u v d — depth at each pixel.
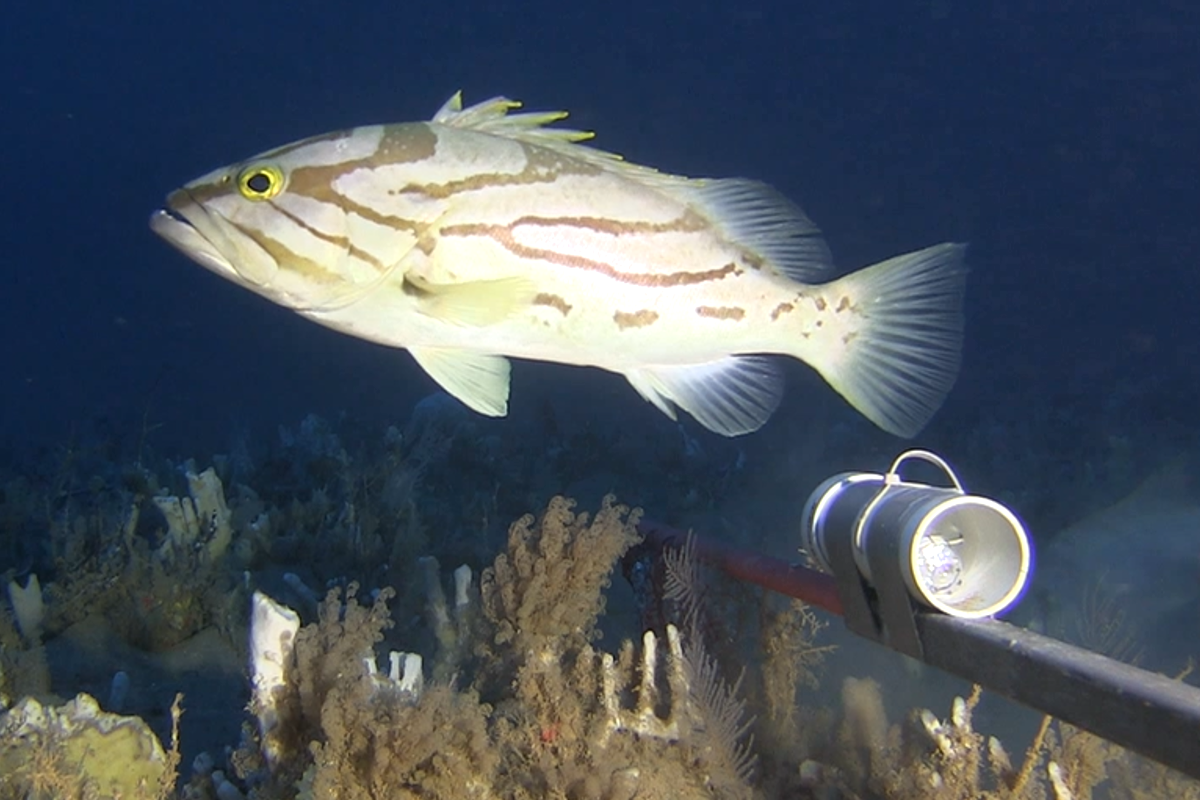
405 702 0.66
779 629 0.88
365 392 5.01
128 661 1.09
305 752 0.68
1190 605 1.27
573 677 0.76
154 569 1.15
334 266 0.68
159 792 0.70
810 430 2.68
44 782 0.64
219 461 1.90
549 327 0.71
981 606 0.58
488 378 0.73
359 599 1.27
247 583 1.19
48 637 1.12
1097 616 1.21
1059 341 5.07
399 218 0.67
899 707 1.02
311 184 0.67
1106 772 0.80
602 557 0.81
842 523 0.66
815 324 0.79
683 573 0.89
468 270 0.69
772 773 0.79
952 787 0.73
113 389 6.07
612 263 0.71
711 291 0.74
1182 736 0.46
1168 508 1.72
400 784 0.63
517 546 0.82
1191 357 4.28
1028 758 0.72
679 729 0.75
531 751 0.71
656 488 2.07
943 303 0.80
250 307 10.14
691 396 0.79
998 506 0.58
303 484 1.77
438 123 0.70
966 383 4.06
